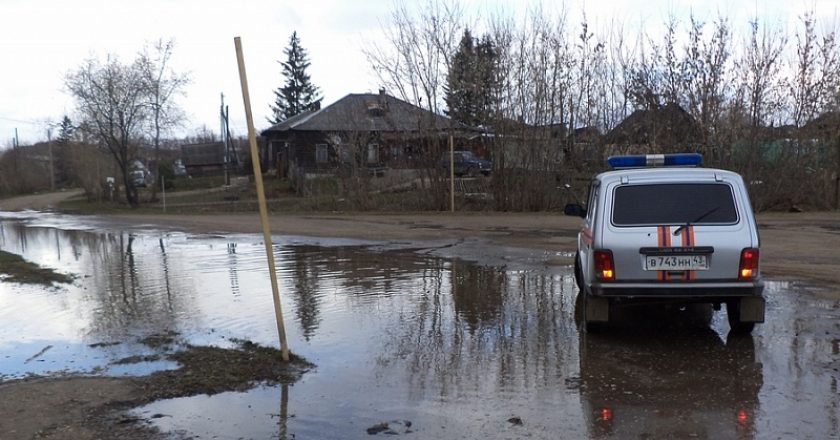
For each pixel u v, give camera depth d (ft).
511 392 17.34
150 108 144.15
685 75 79.25
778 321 24.13
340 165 102.47
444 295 30.89
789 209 77.00
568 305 28.04
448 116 91.50
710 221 21.04
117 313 29.17
